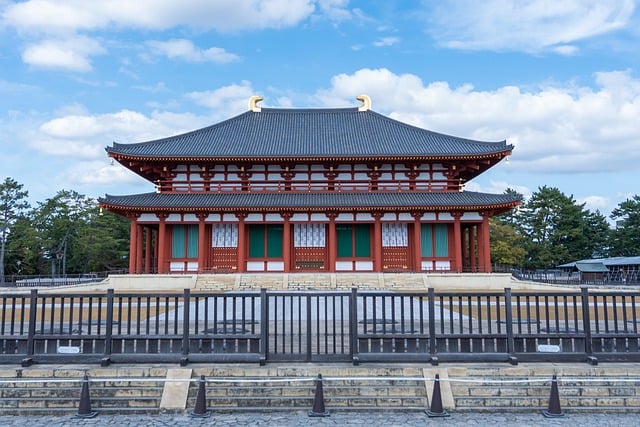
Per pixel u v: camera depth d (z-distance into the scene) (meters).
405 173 47.38
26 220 72.44
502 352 13.53
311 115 58.38
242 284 38.06
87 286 37.50
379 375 12.78
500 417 11.62
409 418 11.54
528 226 87.06
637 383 12.47
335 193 45.38
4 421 11.45
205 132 52.44
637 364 13.34
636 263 60.28
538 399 12.15
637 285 40.44
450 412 11.91
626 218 89.75
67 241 75.56
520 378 12.65
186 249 44.28
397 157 45.16
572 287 37.16
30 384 12.49
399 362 13.39
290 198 43.91
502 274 38.06
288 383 12.59
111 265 79.25
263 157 44.72
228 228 44.97
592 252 89.56
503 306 27.27
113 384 12.49
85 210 76.62
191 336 13.53
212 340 13.59
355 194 45.16
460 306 13.77
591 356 13.41
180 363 13.15
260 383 12.51
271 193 45.44
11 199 72.19
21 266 75.25
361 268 44.81
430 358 13.28
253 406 12.12
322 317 23.91
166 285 37.69
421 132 52.75
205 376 12.46
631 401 12.07
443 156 44.97
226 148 47.94
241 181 46.75
